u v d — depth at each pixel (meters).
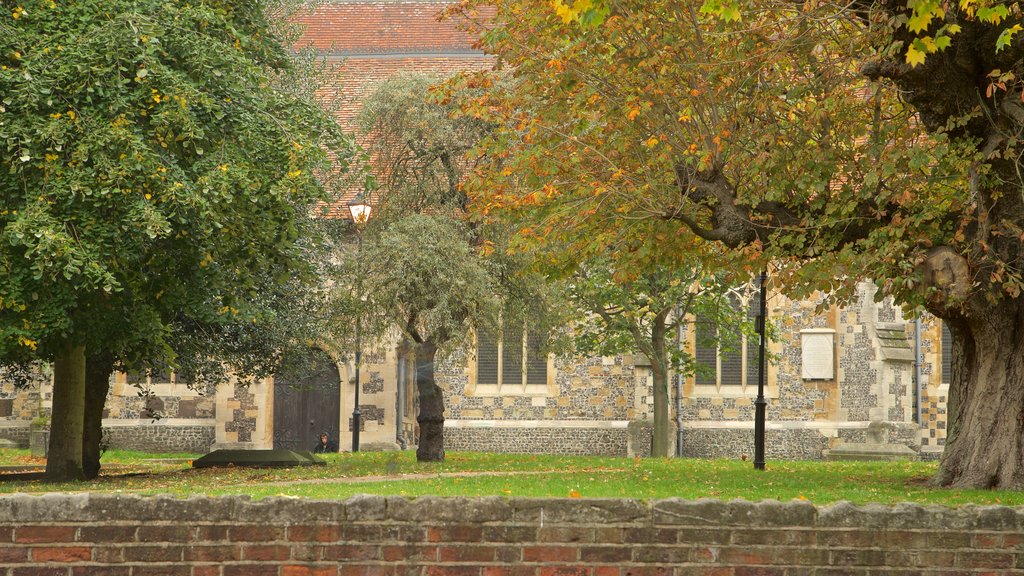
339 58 44.34
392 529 8.34
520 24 19.44
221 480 21.58
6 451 39.00
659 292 33.69
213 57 19.98
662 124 18.83
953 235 16.88
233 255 21.92
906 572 8.49
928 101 16.33
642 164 18.42
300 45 45.09
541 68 19.48
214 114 19.80
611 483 17.38
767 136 17.56
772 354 38.62
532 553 8.38
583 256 20.03
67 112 17.98
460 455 34.25
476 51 44.12
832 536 8.50
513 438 41.38
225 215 20.25
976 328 17.42
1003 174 16.62
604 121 19.86
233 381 40.47
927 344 41.00
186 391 40.97
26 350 21.66
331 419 40.88
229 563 8.25
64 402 22.94
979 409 17.44
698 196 18.75
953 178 16.41
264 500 8.34
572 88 19.11
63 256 17.11
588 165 19.28
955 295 15.91
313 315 31.25
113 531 8.20
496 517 8.38
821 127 18.28
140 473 26.42
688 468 24.62
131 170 17.77
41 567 8.12
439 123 29.44
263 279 27.11
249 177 20.14
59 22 18.97
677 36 18.44
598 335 36.47
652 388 40.16
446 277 26.61
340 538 8.32
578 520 8.41
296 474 23.27
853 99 17.83
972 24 15.61
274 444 41.00
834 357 40.69
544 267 20.61
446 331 27.73
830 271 16.47
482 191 20.61
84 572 8.15
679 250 20.16
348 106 41.44
